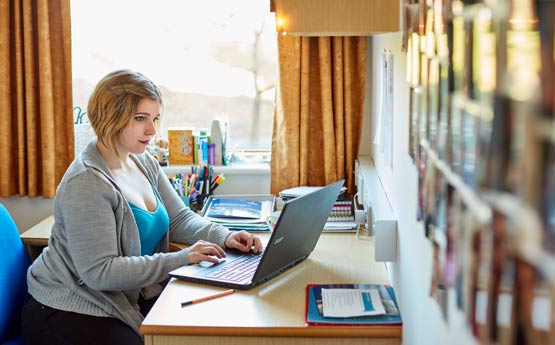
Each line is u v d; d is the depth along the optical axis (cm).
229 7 328
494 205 64
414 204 139
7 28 302
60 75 309
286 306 169
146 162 242
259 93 336
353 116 308
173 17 329
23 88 309
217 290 180
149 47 332
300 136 307
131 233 212
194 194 292
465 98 78
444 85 94
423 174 118
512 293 60
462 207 81
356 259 205
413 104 136
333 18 186
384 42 222
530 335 55
